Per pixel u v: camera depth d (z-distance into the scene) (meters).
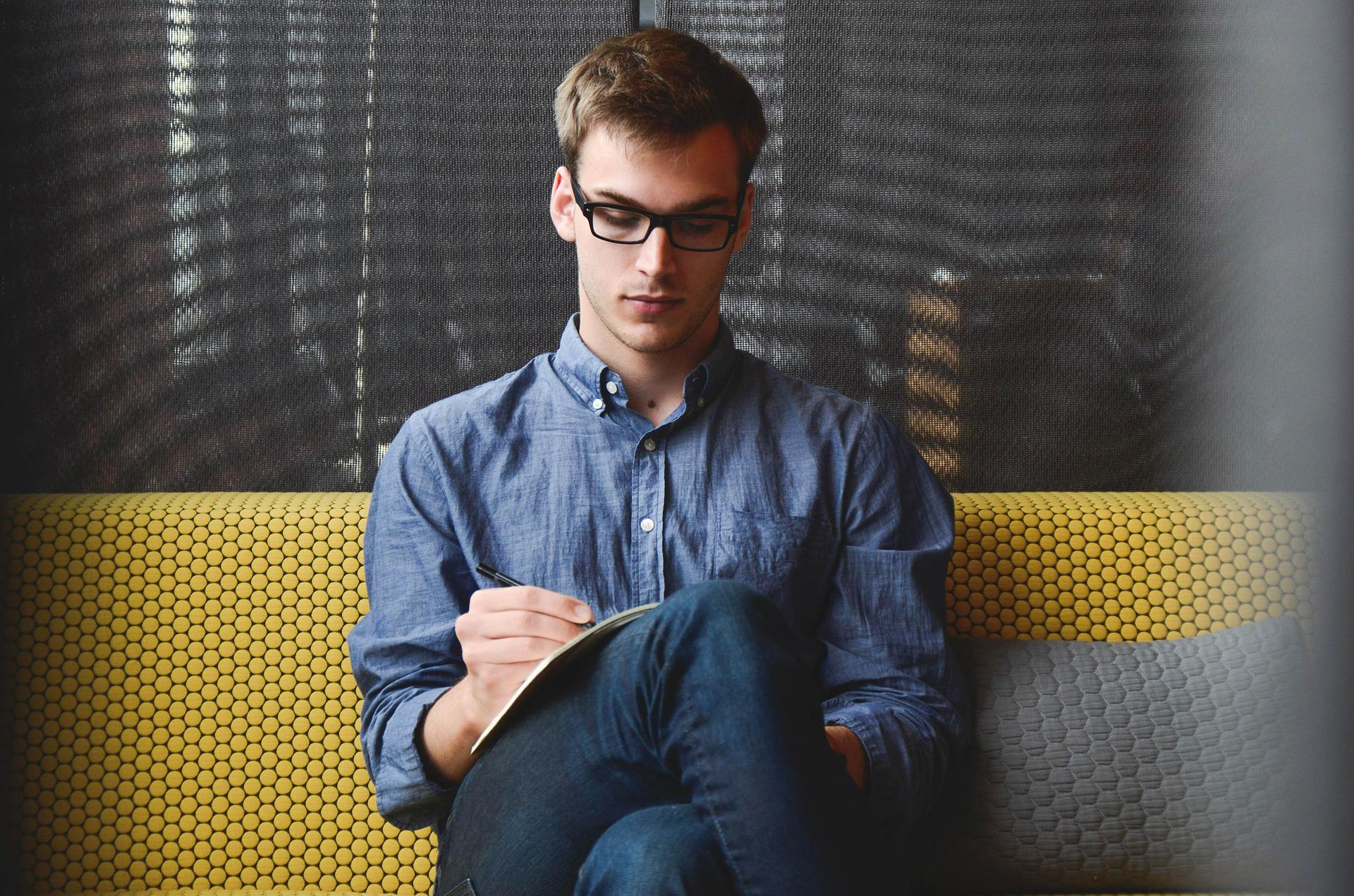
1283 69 1.36
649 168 1.02
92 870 1.16
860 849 0.73
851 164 1.40
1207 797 1.08
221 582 1.20
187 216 1.38
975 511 1.26
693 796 0.76
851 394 1.41
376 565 1.09
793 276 1.40
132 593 1.19
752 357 1.20
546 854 0.81
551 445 1.11
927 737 1.00
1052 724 1.11
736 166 1.06
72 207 1.36
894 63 1.39
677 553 1.08
